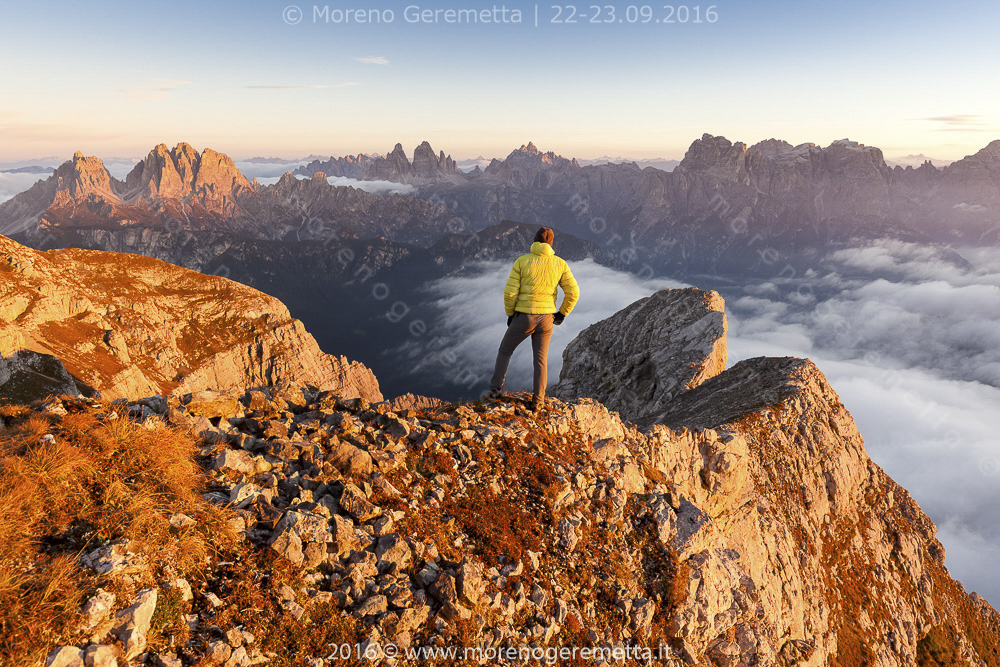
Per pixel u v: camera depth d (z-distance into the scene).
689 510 12.19
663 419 47.47
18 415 6.91
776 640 19.81
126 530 5.62
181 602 5.40
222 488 7.04
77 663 4.48
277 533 6.56
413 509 8.16
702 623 10.48
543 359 12.22
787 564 29.56
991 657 43.56
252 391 9.41
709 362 52.47
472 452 10.06
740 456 23.33
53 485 5.67
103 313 158.12
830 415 45.47
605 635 8.69
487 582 7.74
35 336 123.62
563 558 9.23
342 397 10.34
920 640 40.38
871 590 39.56
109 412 7.58
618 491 11.30
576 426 13.02
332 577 6.56
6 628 4.42
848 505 43.25
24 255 140.88
